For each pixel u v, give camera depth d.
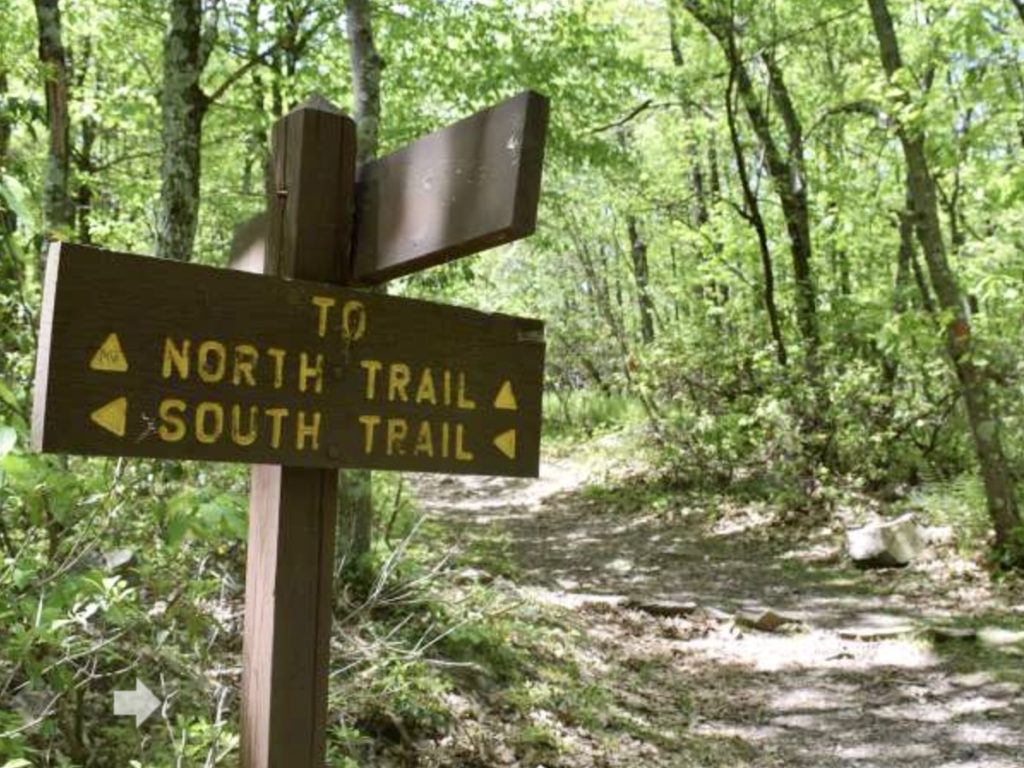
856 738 5.75
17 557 2.64
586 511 14.36
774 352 14.30
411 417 2.27
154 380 1.97
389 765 4.36
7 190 2.63
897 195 13.44
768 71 14.71
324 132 2.32
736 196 18.97
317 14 11.89
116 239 10.22
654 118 18.20
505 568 8.75
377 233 2.31
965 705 6.26
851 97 13.26
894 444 12.80
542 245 17.91
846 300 14.02
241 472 3.93
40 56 5.67
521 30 11.50
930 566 9.83
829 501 12.30
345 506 5.86
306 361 2.14
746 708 6.29
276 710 2.20
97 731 3.41
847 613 8.64
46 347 1.87
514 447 2.40
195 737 3.30
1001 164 10.05
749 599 9.22
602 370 23.30
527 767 4.76
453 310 2.33
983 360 9.45
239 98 12.14
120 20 10.62
